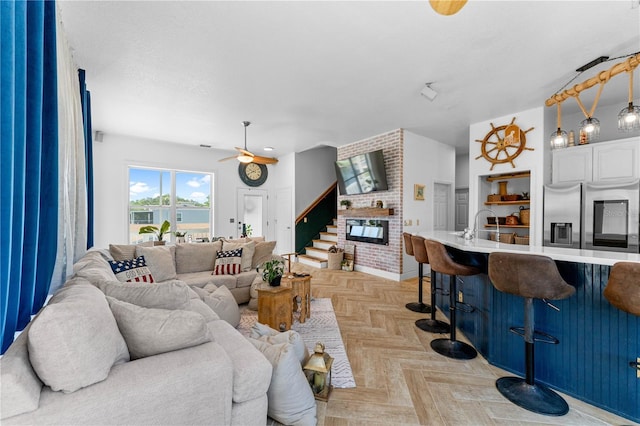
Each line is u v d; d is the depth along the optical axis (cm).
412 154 517
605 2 190
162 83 318
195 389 115
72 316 100
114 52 254
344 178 594
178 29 222
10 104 94
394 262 505
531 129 395
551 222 372
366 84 318
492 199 464
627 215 316
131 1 191
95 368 102
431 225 552
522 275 176
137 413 102
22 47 108
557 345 196
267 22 213
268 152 721
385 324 306
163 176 624
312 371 184
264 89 333
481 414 172
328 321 313
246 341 156
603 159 348
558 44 240
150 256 341
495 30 222
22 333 112
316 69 285
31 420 88
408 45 242
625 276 145
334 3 194
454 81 310
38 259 147
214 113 418
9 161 94
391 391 193
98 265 230
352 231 593
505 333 221
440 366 225
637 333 166
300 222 724
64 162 181
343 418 167
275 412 153
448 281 322
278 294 278
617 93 339
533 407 175
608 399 175
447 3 127
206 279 351
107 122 468
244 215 736
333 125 475
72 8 197
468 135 531
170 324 129
